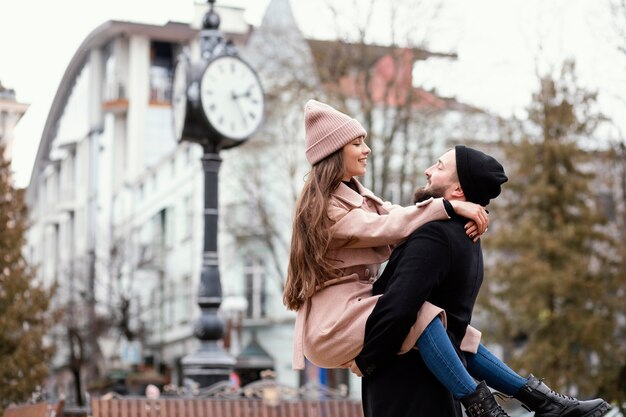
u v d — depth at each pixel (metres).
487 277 30.95
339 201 4.54
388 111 35.50
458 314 4.40
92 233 75.62
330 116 4.59
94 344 49.09
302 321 4.50
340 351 4.33
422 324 4.23
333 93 33.53
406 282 4.23
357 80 33.34
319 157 4.58
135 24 74.00
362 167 4.63
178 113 16.61
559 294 29.58
